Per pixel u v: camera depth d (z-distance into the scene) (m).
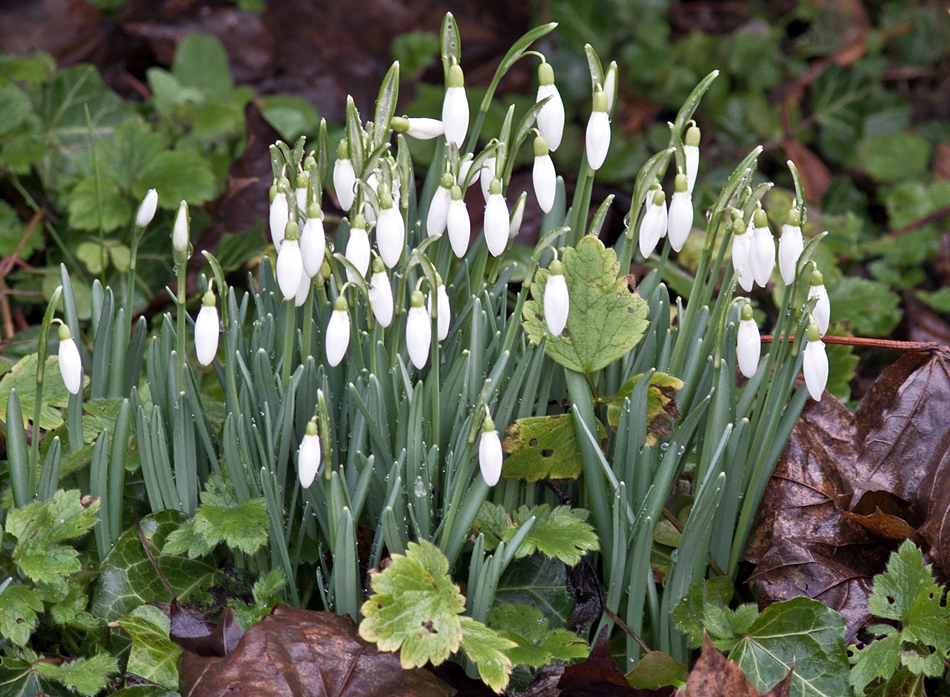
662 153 0.75
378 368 0.76
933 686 0.80
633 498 0.78
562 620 0.78
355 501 0.74
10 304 1.03
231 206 1.06
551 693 0.76
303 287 0.74
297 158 0.75
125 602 0.77
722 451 0.75
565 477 0.78
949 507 0.81
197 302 0.98
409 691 0.74
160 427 0.76
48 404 0.80
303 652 0.74
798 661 0.77
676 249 0.76
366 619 0.72
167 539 0.76
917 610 0.77
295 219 0.73
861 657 0.76
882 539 0.82
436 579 0.73
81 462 0.77
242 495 0.77
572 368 0.77
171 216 1.06
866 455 0.85
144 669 0.73
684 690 0.74
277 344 0.79
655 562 0.81
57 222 1.13
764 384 0.78
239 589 0.79
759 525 0.82
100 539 0.77
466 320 0.79
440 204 0.74
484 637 0.73
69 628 0.78
